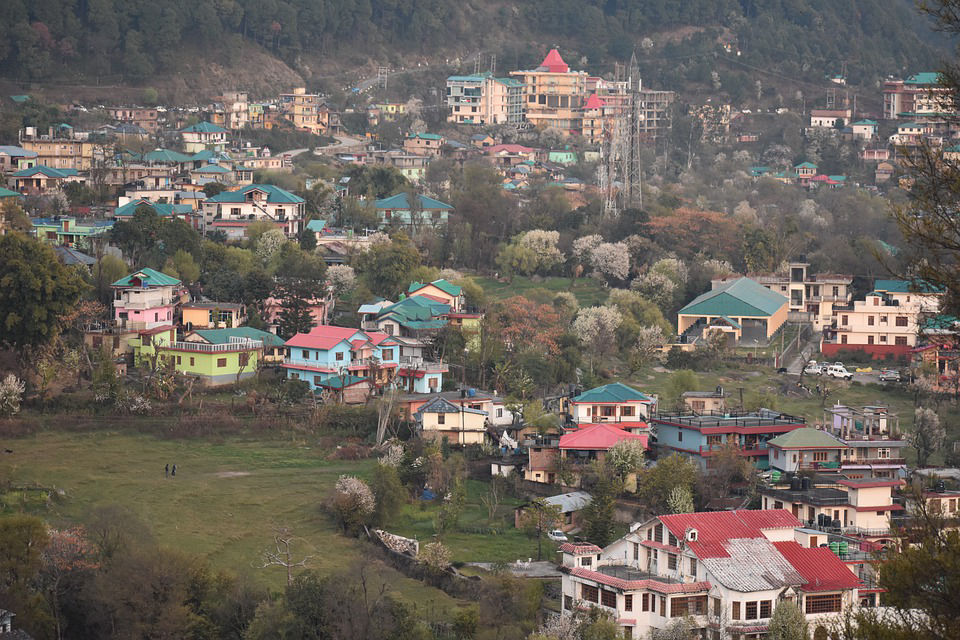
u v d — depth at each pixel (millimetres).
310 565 143750
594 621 119750
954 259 63094
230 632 123750
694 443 179875
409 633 119312
